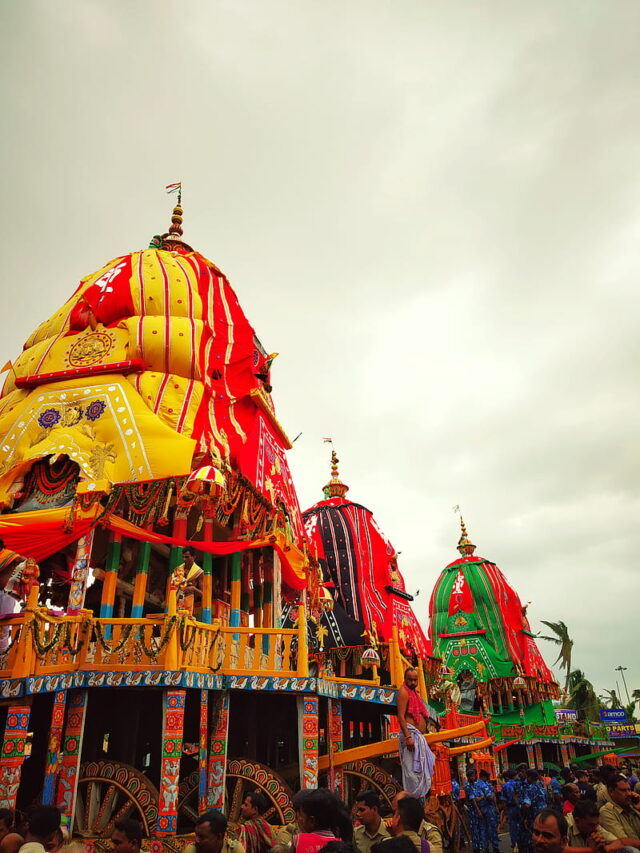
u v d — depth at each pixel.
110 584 15.30
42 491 15.52
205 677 12.87
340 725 15.85
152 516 15.59
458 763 24.30
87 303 18.92
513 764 44.72
